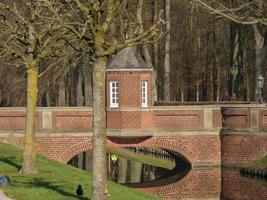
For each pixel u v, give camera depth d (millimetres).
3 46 31766
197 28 91000
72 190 27875
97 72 22375
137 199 28688
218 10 18312
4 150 46812
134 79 55875
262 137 55156
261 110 55312
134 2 73188
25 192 26672
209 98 100812
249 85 92188
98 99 22422
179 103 68812
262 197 45406
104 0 21922
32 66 32031
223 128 56656
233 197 45844
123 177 58750
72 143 55188
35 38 31578
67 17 27859
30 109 32969
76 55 61781
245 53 81438
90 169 62125
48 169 36281
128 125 55875
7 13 41281
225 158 56250
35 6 31141
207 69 97875
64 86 75688
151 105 56438
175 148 56594
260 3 18234
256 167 52969
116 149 76312
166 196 47531
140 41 23000
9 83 75188
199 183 51875
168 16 73250
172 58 99188
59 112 55156
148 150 74750
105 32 22078
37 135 54844
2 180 28672
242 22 17875
